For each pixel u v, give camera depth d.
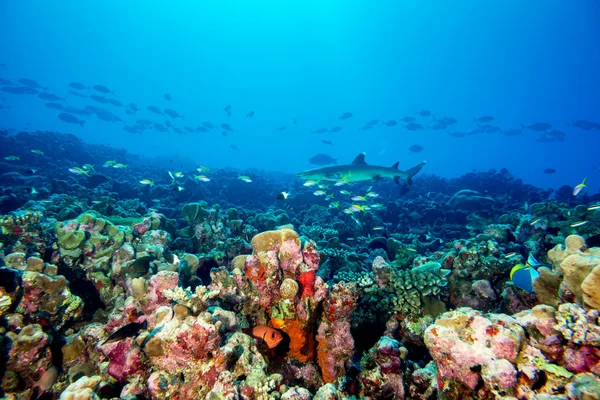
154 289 3.45
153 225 6.55
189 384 2.62
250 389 2.52
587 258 2.69
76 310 3.84
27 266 3.73
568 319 2.37
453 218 13.02
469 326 2.52
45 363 3.00
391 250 8.45
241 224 8.62
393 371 3.12
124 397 2.71
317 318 3.55
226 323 3.19
